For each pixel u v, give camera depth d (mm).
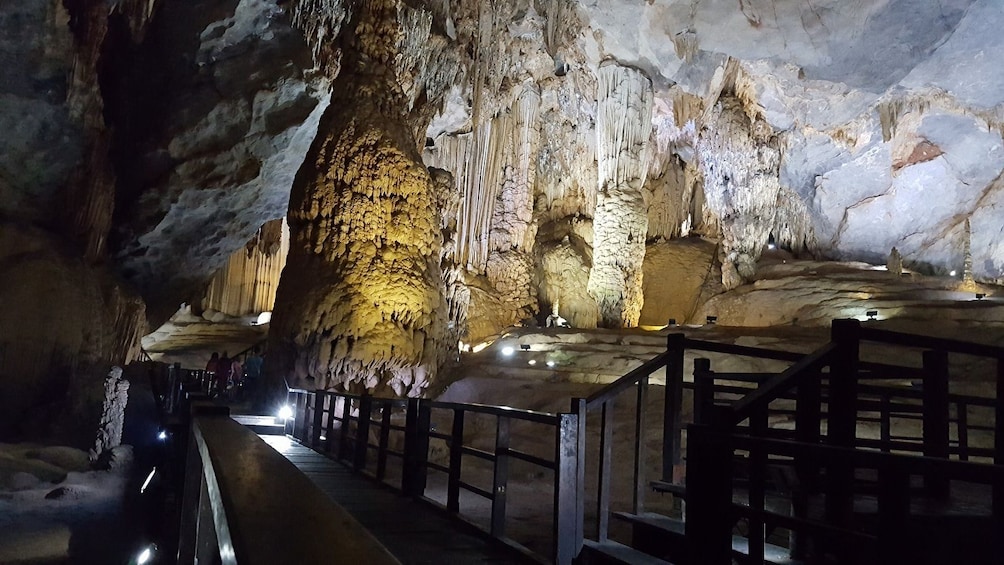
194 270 20312
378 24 12180
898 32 15914
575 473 3914
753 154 20625
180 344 25078
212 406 5324
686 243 24531
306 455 8383
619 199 19516
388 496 5957
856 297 16969
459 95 18203
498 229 21656
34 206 15789
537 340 15867
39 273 14594
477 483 8023
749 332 14102
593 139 23094
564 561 3814
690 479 2572
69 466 11109
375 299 10680
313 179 11195
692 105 20500
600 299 19594
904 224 22422
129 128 16453
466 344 17781
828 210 22812
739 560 3188
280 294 11273
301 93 16016
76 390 14016
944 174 21234
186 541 4688
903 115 19328
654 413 10047
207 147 16578
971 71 17500
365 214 11000
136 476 11242
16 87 13914
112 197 16625
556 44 19109
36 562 7484
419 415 5930
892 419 8281
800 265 20828
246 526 1696
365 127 11359
